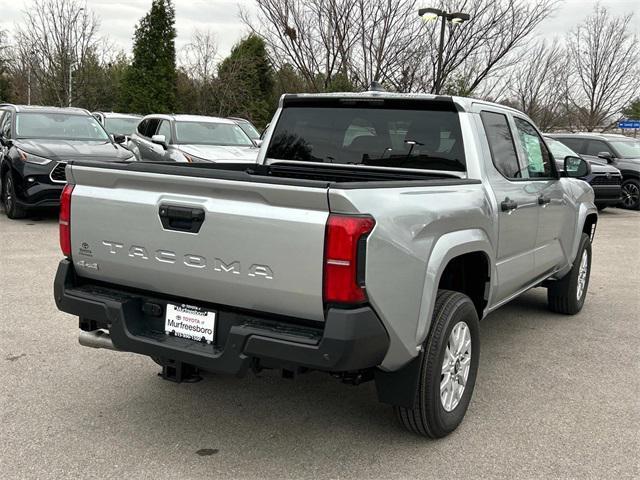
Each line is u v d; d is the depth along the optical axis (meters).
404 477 3.25
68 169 3.58
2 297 6.17
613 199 14.93
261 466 3.33
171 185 3.20
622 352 5.29
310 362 2.89
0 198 11.96
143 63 29.58
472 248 3.77
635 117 35.47
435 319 3.47
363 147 4.57
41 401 4.01
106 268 3.51
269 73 30.84
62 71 29.70
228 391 4.28
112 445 3.50
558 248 5.64
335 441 3.62
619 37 31.44
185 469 3.28
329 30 18.00
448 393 3.65
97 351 4.87
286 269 2.93
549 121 27.84
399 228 3.07
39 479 3.14
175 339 3.32
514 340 5.57
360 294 2.88
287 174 4.88
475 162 4.13
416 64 18.78
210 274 3.13
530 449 3.57
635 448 3.61
